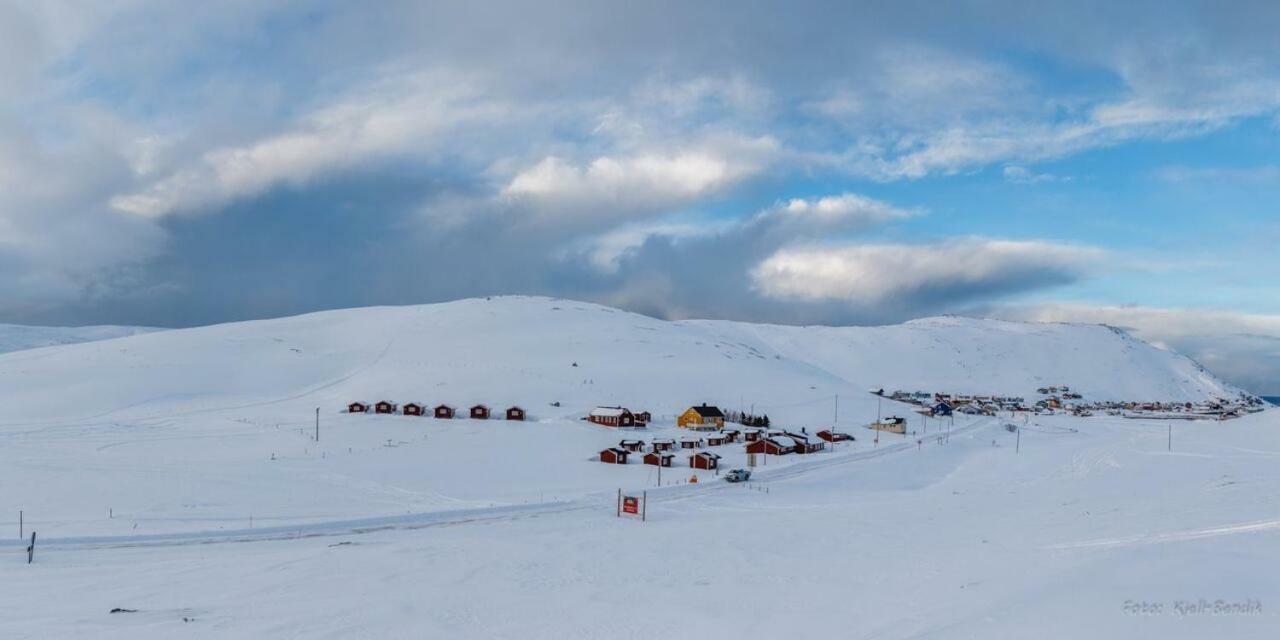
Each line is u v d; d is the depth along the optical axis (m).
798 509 53.94
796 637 19.02
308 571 31.05
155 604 25.17
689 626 21.42
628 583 28.23
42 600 26.06
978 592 19.83
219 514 49.84
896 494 64.44
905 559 30.12
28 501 52.09
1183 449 85.19
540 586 27.80
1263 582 15.59
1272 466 60.03
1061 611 14.74
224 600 25.69
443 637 20.92
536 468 73.94
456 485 64.31
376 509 53.16
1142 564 18.83
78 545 39.91
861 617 20.12
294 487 60.03
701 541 38.47
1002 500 51.75
